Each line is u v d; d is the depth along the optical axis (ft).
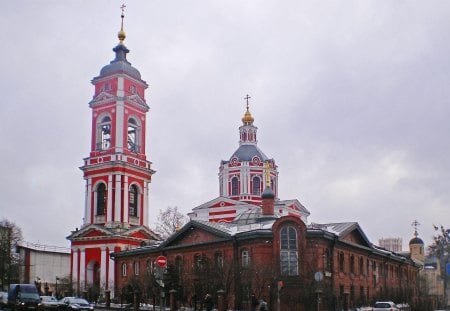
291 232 191.42
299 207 319.47
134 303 192.85
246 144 344.69
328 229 211.00
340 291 203.62
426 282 350.64
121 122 278.67
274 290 178.81
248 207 304.50
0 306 163.12
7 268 314.96
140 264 239.09
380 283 248.52
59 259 357.20
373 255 243.81
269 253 190.08
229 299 183.73
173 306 185.78
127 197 273.95
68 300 171.73
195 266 195.21
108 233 264.52
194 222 213.25
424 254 416.26
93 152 282.15
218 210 314.96
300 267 186.70
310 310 176.55
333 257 200.64
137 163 282.97
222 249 201.26
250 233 191.52
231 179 334.44
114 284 250.37
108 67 287.07
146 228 277.85
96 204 277.44
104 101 282.36
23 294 159.02
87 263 270.26
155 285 195.00
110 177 272.92
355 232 228.22
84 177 282.77
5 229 323.78
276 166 344.69
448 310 276.41
